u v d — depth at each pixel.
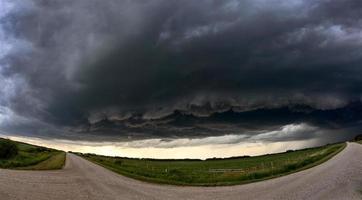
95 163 78.56
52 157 94.19
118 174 43.56
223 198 20.47
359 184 24.28
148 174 42.28
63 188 23.08
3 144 71.94
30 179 27.81
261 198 20.05
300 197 19.91
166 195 21.91
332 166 43.66
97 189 23.89
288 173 38.84
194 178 35.41
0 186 21.48
